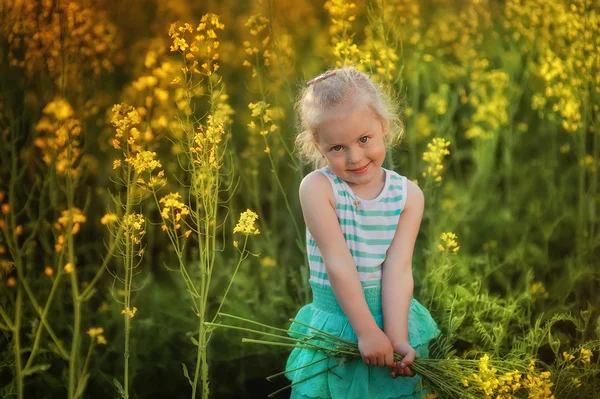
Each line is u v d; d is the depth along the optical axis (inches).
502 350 110.4
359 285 85.6
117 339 117.0
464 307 111.4
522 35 172.7
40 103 118.4
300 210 149.4
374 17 123.5
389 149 114.8
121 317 122.0
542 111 172.4
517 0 164.1
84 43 127.3
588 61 132.9
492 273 139.5
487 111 162.7
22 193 133.7
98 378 113.6
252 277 134.1
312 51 187.6
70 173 103.7
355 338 87.4
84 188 148.2
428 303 117.8
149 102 118.9
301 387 89.5
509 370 93.6
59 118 105.3
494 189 165.5
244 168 158.6
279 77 159.6
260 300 135.6
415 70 151.1
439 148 128.3
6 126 113.6
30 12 116.0
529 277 120.3
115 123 94.4
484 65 167.6
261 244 141.9
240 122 174.6
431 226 133.2
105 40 137.6
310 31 194.9
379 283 88.9
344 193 87.7
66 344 119.2
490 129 165.8
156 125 125.5
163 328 122.0
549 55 146.6
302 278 124.4
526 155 174.4
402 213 89.7
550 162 159.0
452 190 154.0
